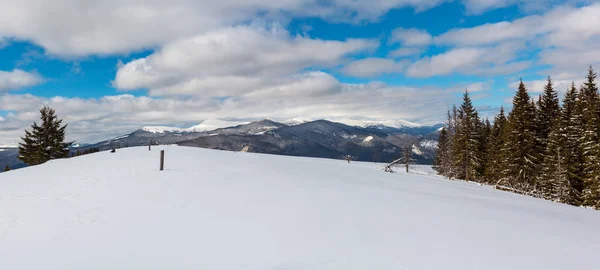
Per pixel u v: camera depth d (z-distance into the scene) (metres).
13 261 5.63
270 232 7.28
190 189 12.92
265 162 28.56
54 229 7.54
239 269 5.23
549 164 37.25
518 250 6.94
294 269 5.26
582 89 40.44
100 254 5.91
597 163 32.22
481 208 12.59
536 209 15.42
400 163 45.16
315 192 13.20
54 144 59.19
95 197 11.40
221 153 37.03
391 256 6.00
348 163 45.38
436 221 9.13
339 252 6.11
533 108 42.28
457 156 53.75
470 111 53.94
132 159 25.77
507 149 41.97
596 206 31.31
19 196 11.94
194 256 5.78
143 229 7.44
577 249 7.44
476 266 5.73
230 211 9.26
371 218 9.02
